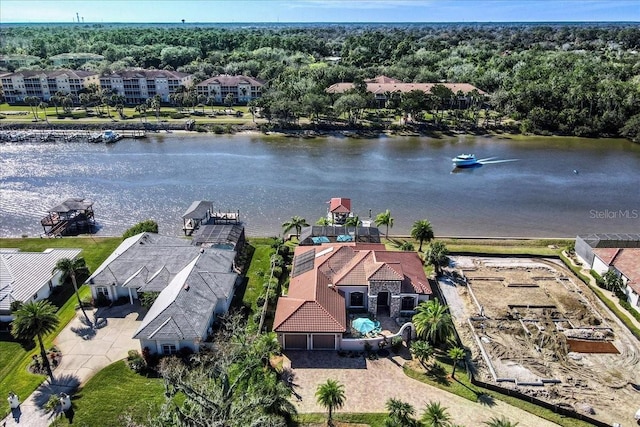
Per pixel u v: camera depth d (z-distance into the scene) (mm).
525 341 56312
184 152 143125
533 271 72750
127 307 62000
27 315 48188
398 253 67062
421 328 53031
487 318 60406
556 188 115062
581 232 90938
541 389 48906
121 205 101812
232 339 50438
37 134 157500
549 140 161875
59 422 43969
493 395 48031
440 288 67562
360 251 66562
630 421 45000
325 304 56438
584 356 53875
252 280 69000
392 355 54062
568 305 63406
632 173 127375
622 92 171875
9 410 45406
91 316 60250
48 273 65375
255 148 148375
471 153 145250
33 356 53000
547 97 176000
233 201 104375
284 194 108812
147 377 49938
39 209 99500
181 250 68562
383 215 82062
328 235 77250
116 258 66000
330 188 113188
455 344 55531
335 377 50469
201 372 41031
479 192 111688
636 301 62000
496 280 69750
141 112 176375
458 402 47094
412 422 42938
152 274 63844
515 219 96625
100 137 155875
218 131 166375
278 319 54594
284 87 188875
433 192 111312
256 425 34875
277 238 79438
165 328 52094
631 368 52125
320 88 182500
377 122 174250
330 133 166000
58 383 48969
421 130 168500
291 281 63750
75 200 91188
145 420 43812
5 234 87625
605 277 66438
